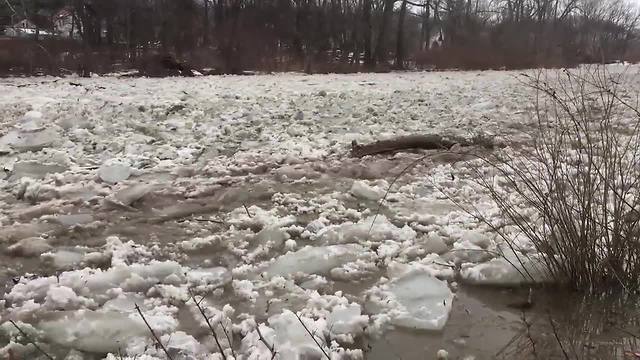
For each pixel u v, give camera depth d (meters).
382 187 5.90
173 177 6.19
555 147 4.68
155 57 22.06
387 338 3.32
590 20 37.75
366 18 31.78
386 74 23.39
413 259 4.32
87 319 3.37
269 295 3.75
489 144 7.25
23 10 24.66
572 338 3.28
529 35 32.50
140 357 3.00
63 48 21.77
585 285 3.75
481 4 47.03
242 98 10.95
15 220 4.98
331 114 9.58
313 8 30.00
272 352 2.99
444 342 3.28
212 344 3.20
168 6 27.45
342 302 3.62
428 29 39.34
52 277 3.88
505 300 3.74
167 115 9.04
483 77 19.34
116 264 4.11
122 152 7.07
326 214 5.14
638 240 3.62
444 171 6.39
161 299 3.69
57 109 8.92
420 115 9.66
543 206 3.97
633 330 3.34
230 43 25.62
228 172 6.35
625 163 4.39
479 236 4.48
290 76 20.53
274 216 5.05
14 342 3.18
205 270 4.09
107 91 11.82
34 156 6.80
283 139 7.83
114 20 27.05
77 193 5.61
